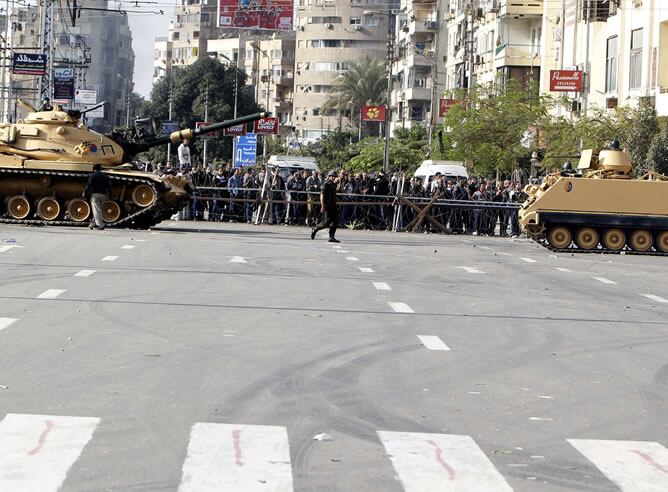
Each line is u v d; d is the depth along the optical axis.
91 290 34.81
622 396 21.30
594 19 114.00
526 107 122.75
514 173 119.56
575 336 29.03
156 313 30.25
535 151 110.00
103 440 16.48
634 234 64.94
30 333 26.20
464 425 18.33
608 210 64.44
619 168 65.88
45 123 69.38
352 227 82.06
